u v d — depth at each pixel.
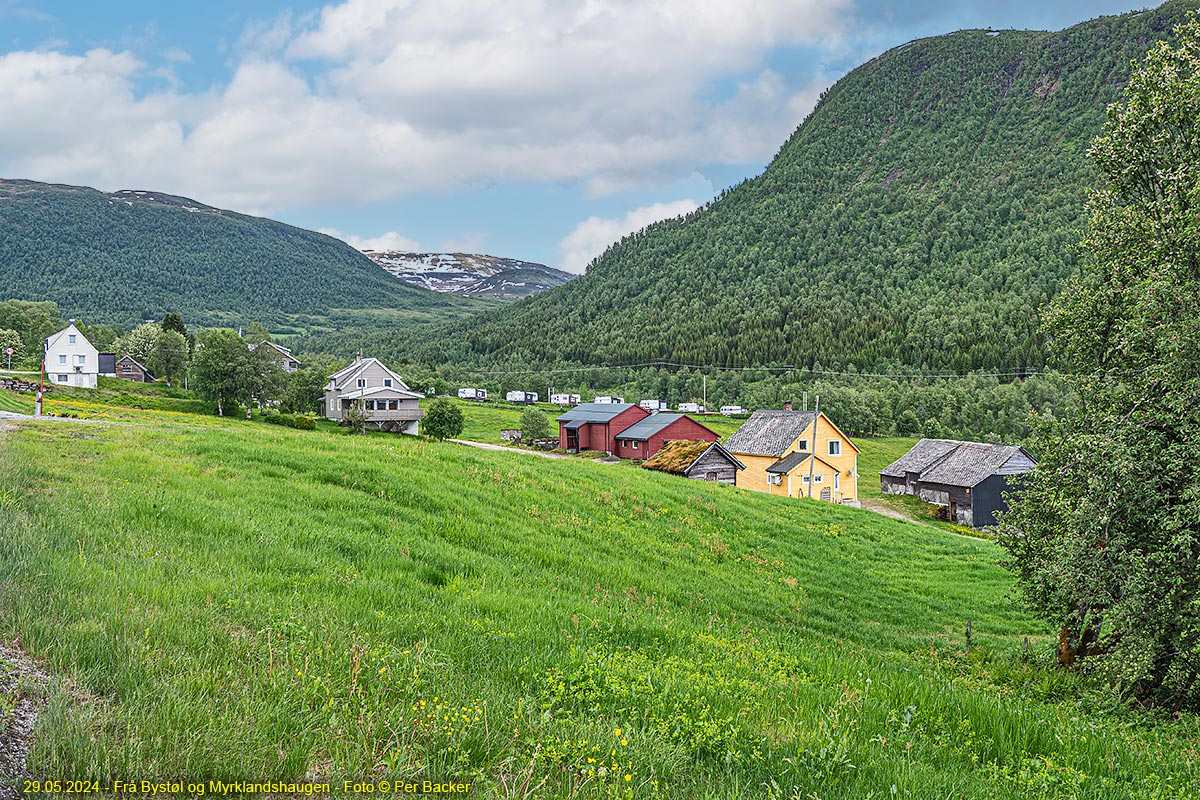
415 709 6.57
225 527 13.80
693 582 19.66
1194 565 12.59
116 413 54.56
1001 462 63.97
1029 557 16.59
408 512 18.70
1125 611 12.72
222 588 9.88
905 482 73.25
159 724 5.49
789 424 66.44
